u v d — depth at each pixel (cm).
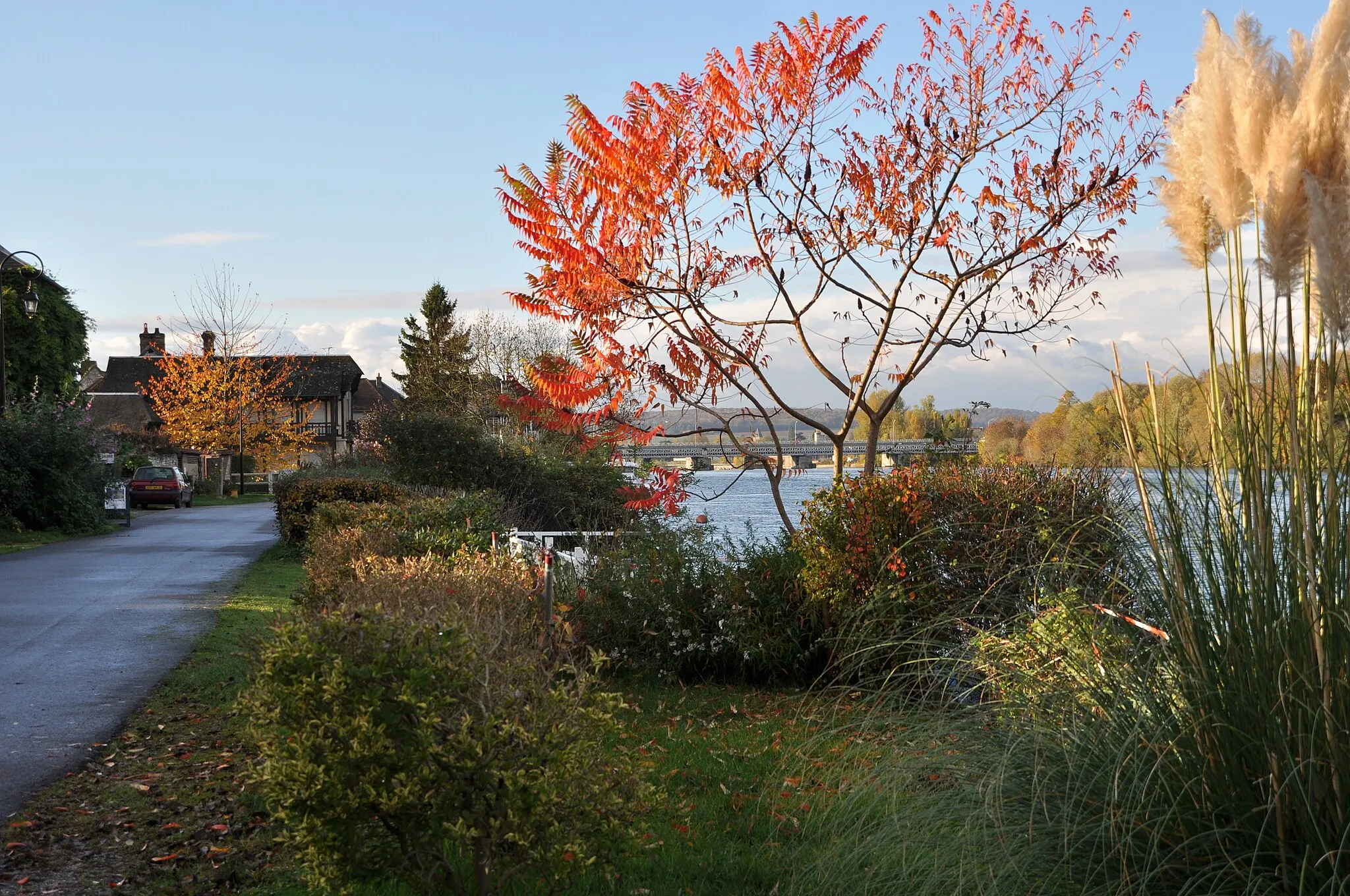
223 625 1199
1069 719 381
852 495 845
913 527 803
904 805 385
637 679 886
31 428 2623
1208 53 387
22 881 473
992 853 342
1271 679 327
